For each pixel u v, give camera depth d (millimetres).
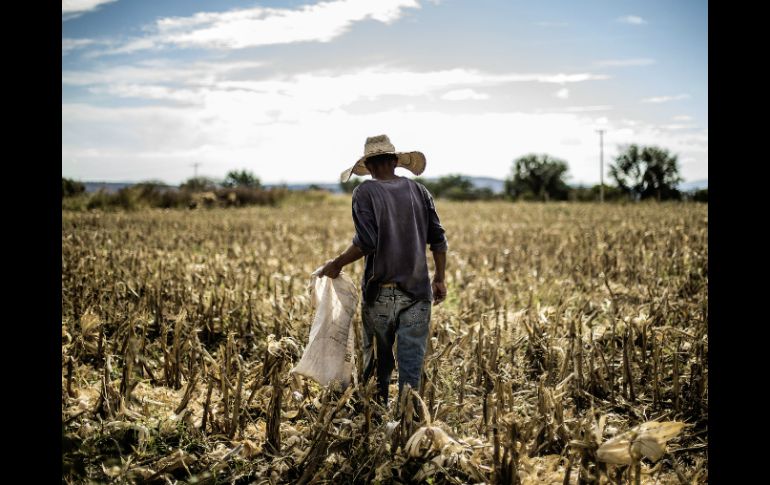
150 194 27484
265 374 3938
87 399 3939
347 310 3820
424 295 3650
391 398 4246
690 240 11602
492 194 63750
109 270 7590
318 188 37656
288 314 5125
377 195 3584
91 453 3246
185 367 4547
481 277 7883
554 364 4438
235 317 5848
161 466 3184
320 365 3736
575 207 30344
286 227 15977
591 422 2869
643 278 8125
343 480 3113
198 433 3590
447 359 4418
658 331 4605
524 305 6309
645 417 3863
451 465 3205
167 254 9297
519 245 12102
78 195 25234
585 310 6223
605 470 2742
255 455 3389
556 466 3160
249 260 9055
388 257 3566
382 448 3074
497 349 4336
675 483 3061
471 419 3855
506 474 2979
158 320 5852
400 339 3645
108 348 4754
